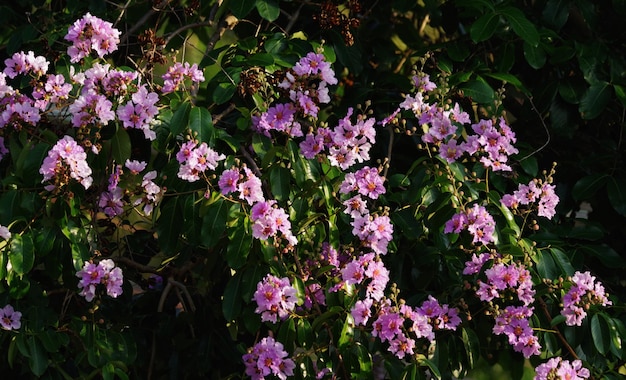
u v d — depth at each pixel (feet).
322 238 11.36
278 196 11.05
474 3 12.50
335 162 11.07
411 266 12.17
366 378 10.91
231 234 10.80
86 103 10.73
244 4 11.92
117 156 11.05
